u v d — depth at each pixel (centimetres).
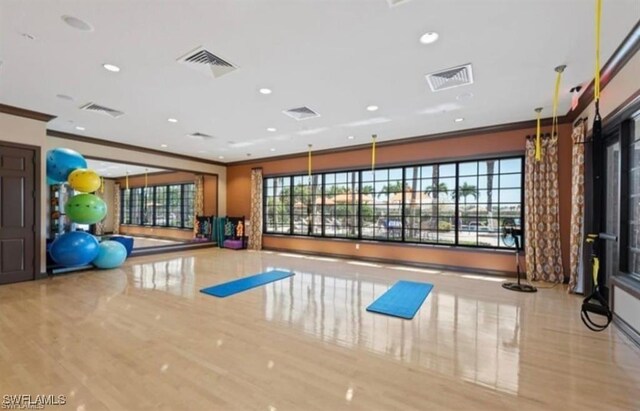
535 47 288
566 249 504
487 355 268
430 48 292
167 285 493
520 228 550
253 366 246
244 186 955
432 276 562
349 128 577
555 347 283
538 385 223
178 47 292
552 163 508
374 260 707
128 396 206
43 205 516
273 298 428
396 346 283
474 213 599
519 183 555
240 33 269
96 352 266
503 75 348
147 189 1284
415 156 652
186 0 226
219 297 431
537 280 516
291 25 257
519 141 543
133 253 761
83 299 414
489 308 388
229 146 746
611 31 261
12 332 305
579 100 420
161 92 401
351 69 335
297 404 200
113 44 287
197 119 520
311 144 719
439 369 244
